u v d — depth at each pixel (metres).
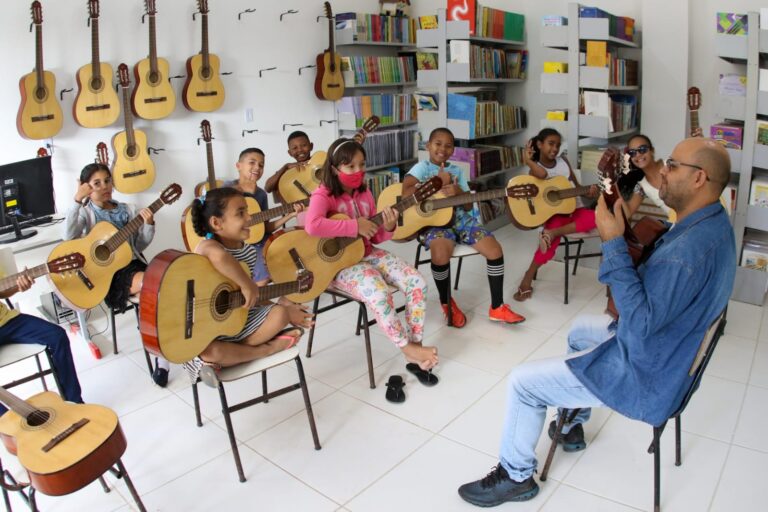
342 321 3.43
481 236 3.21
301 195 3.89
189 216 3.23
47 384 2.86
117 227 2.88
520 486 1.93
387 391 2.60
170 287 1.89
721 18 3.30
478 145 5.11
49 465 1.55
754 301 3.52
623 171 1.72
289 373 2.86
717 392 2.58
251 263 2.29
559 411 1.98
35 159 3.05
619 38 4.18
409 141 5.36
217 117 4.26
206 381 2.04
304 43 4.76
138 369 2.95
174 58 3.93
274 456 2.24
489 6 5.30
